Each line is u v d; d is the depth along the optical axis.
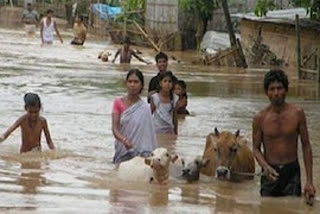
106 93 20.72
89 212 8.60
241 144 11.40
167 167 10.58
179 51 41.16
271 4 33.72
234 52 33.12
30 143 12.59
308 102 21.39
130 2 45.53
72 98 19.44
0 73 24.48
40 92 20.28
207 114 18.12
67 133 14.44
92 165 11.70
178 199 9.64
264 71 31.44
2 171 10.94
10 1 60.97
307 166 10.03
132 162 11.00
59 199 9.22
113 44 42.31
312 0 29.23
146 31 43.00
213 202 9.59
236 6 42.81
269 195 10.10
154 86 15.25
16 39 40.50
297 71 29.84
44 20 38.31
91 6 51.44
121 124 12.03
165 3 42.31
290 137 10.12
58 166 11.52
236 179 11.17
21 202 8.96
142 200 9.43
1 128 14.48
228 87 24.62
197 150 13.30
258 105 20.11
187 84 25.09
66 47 37.62
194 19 42.62
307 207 9.56
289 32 32.53
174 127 14.78
